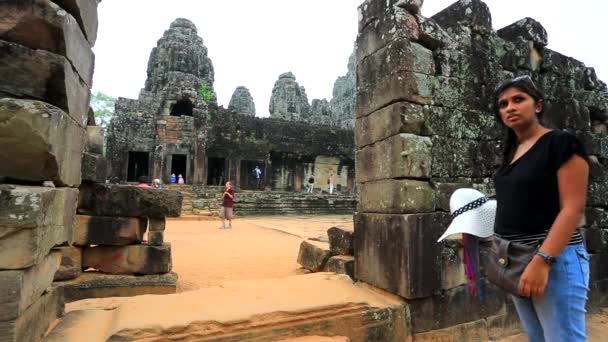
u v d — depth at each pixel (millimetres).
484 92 4676
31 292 2164
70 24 2338
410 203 3863
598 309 5539
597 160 6113
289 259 7742
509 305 4527
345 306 3484
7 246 1930
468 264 2955
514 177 2260
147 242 5398
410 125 3992
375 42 4492
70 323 2854
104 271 5117
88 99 3008
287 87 45969
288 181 35406
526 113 2324
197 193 23969
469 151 4434
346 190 37781
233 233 13195
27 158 2111
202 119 29516
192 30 38625
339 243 5336
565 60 5949
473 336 4168
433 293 3867
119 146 28422
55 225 2373
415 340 3801
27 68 2188
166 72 36000
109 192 5133
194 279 5980
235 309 3143
